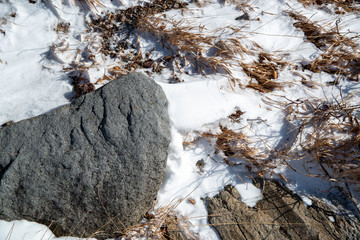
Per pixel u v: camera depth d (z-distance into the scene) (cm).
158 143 253
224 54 344
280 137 310
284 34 375
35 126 253
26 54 325
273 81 338
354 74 346
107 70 325
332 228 271
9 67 317
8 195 234
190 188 288
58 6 348
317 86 338
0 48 323
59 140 247
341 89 337
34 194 236
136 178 246
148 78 281
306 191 293
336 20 385
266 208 280
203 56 344
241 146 302
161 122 261
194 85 308
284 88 335
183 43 348
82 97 268
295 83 338
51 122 255
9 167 237
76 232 245
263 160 299
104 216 246
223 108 305
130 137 250
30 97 300
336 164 295
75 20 353
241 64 339
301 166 304
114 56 340
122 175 244
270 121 314
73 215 241
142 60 341
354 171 286
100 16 360
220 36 355
